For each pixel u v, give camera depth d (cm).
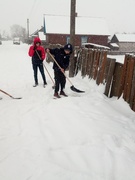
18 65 1255
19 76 889
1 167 272
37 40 657
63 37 3097
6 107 488
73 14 816
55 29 3094
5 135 355
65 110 449
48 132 360
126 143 333
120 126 391
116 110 487
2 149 313
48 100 537
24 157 291
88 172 260
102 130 364
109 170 264
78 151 301
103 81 633
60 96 575
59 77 558
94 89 643
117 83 550
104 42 3234
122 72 520
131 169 268
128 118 441
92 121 396
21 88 673
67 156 291
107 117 425
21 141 334
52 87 658
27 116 431
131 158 289
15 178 252
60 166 270
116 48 3572
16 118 424
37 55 666
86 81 741
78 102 504
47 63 1361
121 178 253
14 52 2319
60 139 336
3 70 1052
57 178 249
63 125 383
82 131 359
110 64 568
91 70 730
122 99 525
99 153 296
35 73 691
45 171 261
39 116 428
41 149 309
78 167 269
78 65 855
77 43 3197
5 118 425
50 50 556
